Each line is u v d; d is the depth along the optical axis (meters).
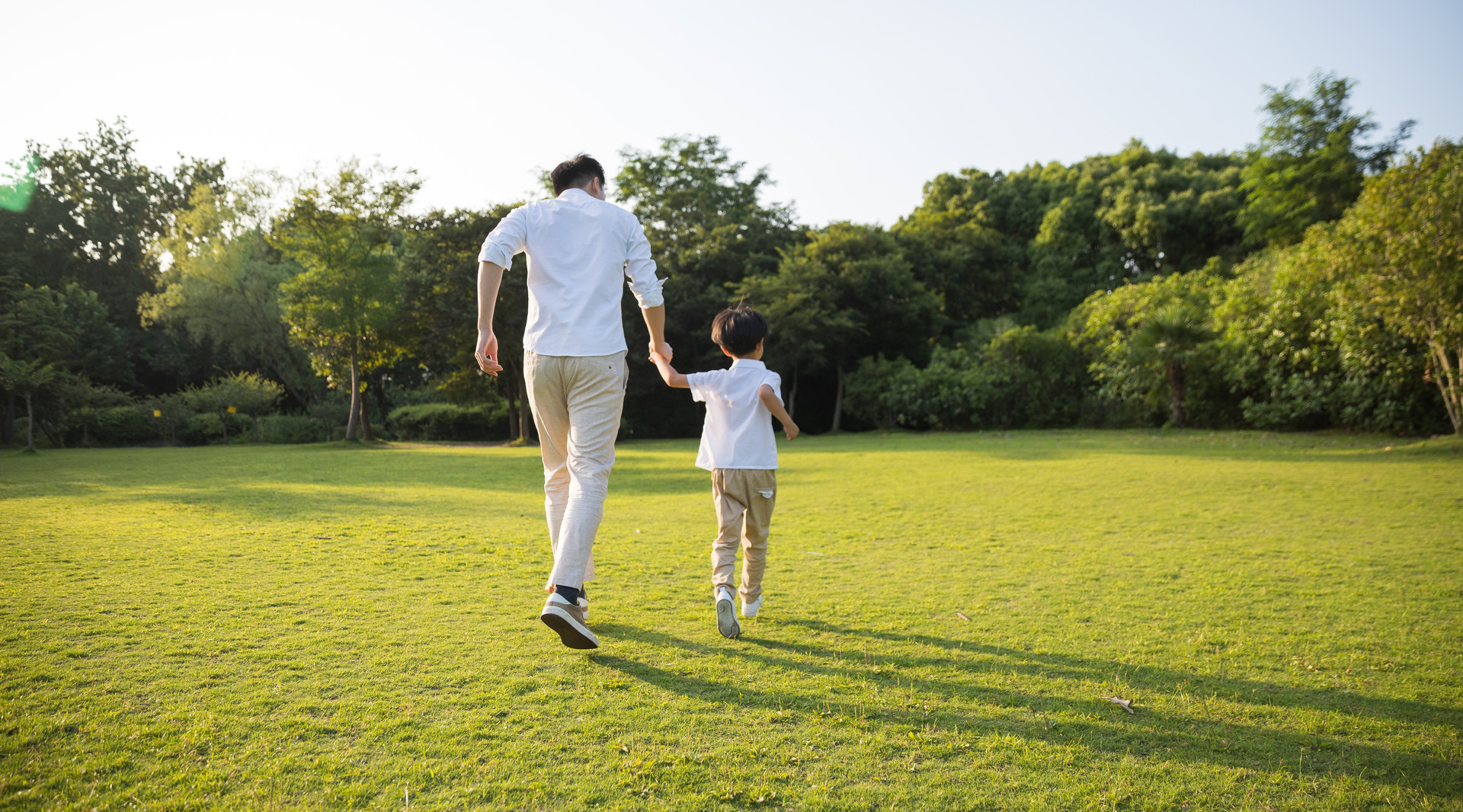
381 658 2.27
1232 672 2.29
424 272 19.95
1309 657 2.42
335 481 8.16
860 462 10.48
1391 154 22.66
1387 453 10.22
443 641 2.45
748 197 28.47
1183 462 9.63
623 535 4.78
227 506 5.83
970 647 2.51
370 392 26.12
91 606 2.80
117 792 1.45
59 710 1.83
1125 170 29.95
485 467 10.27
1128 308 18.27
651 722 1.86
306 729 1.77
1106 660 2.39
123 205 29.77
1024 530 4.95
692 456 12.74
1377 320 12.34
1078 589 3.36
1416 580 3.53
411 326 19.44
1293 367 14.95
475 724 1.83
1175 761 1.71
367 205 17.92
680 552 4.19
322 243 17.50
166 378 27.31
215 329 23.53
